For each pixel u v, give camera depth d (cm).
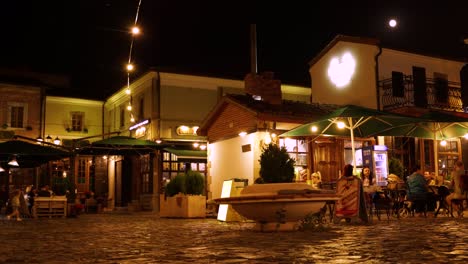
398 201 1386
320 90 2542
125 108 3075
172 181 1823
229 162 1848
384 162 1850
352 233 919
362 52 2292
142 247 770
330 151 1855
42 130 3067
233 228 1166
